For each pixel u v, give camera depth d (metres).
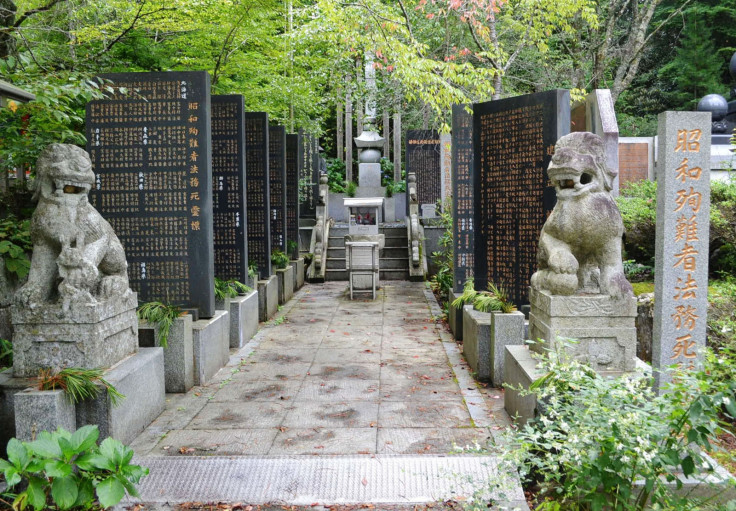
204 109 5.89
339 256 13.98
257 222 9.23
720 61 18.39
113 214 5.98
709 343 5.36
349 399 5.45
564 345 3.50
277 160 10.80
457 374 6.23
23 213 6.36
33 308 4.16
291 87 11.16
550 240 4.40
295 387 5.81
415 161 16.03
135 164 5.95
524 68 12.35
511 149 6.57
